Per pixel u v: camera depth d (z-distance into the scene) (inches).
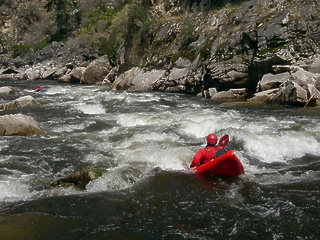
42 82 1031.6
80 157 256.1
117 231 149.3
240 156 256.2
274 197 182.1
